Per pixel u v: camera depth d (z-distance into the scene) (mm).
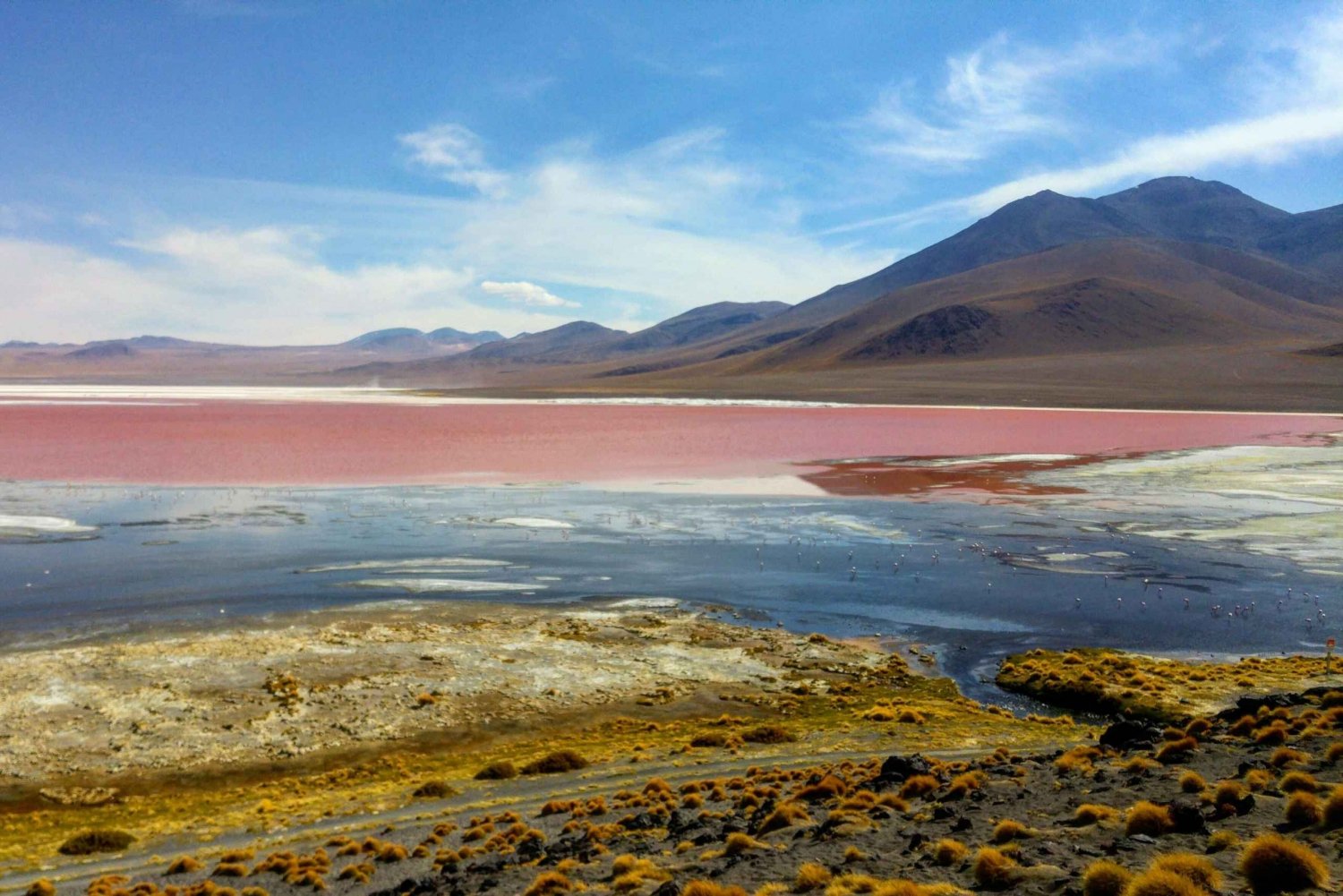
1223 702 32781
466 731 31078
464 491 79250
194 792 26078
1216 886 9977
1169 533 63719
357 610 44406
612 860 16500
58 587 47406
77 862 20594
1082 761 19750
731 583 51000
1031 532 64125
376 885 17188
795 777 23797
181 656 36938
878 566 54781
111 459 96812
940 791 18859
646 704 34094
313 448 108688
